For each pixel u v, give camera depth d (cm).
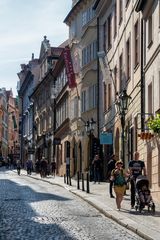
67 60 5253
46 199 2664
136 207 1998
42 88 8062
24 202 2489
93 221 1823
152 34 2619
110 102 4012
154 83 2541
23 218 1877
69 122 5709
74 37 5238
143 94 2820
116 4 3831
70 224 1731
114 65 3881
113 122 3819
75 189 3250
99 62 4384
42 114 8156
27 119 10294
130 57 3262
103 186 3472
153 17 2589
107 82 4009
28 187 3650
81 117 4972
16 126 15962
